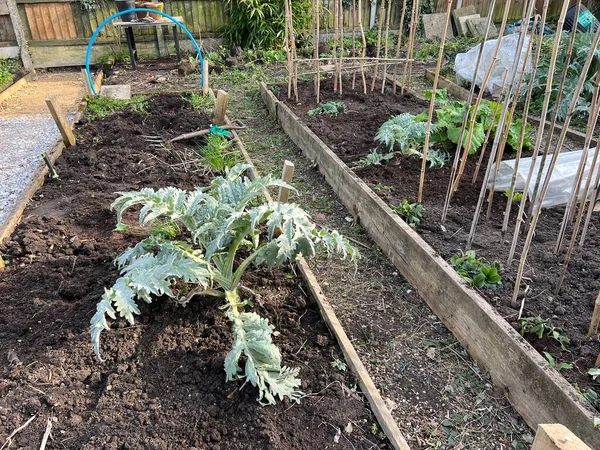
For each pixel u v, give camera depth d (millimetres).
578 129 5496
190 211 2600
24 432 2145
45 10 9062
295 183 4590
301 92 6859
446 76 7922
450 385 2463
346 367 2512
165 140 5320
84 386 2361
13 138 5902
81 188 4289
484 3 10969
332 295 3111
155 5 8844
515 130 4578
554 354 2424
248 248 3162
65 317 2744
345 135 5188
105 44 9609
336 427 2201
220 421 2188
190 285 2918
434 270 2867
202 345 2564
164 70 8969
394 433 2125
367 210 3709
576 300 2783
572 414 1953
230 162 4711
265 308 2850
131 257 2795
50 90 8055
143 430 2137
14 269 3191
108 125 5648
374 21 10633
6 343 2592
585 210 3709
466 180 4207
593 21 7586
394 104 6223
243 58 9391
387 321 2898
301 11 9781
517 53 2828
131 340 2580
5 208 4152
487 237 3406
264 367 2273
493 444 2172
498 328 2355
